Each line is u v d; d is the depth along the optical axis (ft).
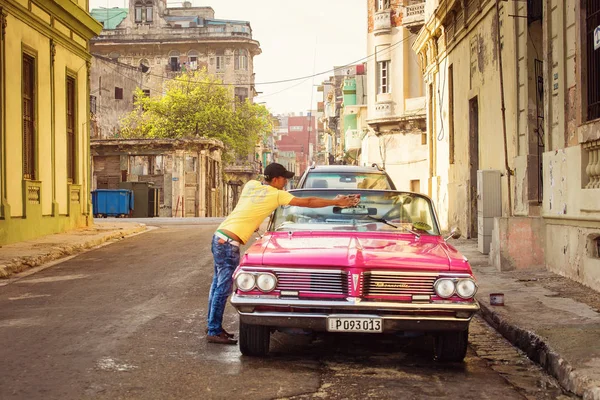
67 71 67.41
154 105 187.21
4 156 51.88
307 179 41.60
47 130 61.52
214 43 230.68
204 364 19.52
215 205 180.55
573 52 33.40
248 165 230.68
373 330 18.65
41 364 19.25
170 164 154.71
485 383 18.20
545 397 17.22
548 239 37.24
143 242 57.62
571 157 33.04
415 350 21.91
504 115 42.98
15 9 53.88
